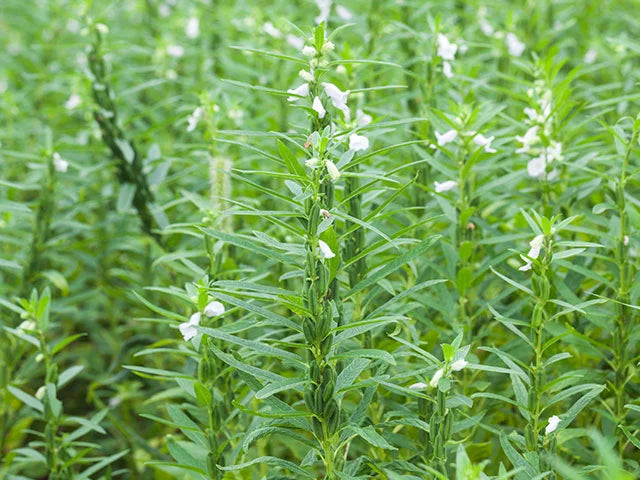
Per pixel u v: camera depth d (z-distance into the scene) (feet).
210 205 5.07
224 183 4.96
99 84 5.98
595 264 5.52
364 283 4.30
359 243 4.57
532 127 5.08
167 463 4.50
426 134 5.37
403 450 4.85
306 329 4.10
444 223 5.91
